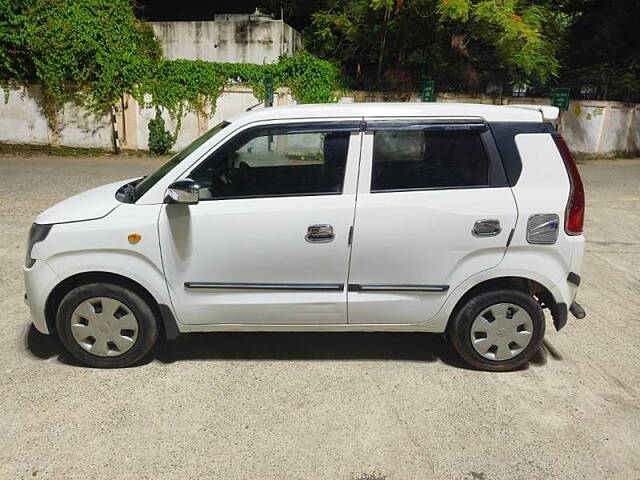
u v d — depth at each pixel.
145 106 15.87
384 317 3.39
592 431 2.92
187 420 2.94
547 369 3.61
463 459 2.68
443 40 17.23
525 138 3.30
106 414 2.97
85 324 3.39
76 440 2.75
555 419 3.03
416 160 3.27
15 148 15.80
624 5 20.06
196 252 3.23
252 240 3.21
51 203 8.42
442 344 3.94
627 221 8.12
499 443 2.80
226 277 3.28
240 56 17.95
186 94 15.83
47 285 3.27
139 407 3.05
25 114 15.77
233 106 16.17
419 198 3.22
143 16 20.83
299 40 20.06
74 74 15.34
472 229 3.23
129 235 3.20
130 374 3.41
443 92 17.34
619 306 4.82
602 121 17.86
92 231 3.20
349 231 3.22
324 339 3.99
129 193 3.51
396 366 3.60
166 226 3.21
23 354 3.62
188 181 3.05
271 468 2.59
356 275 3.30
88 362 3.45
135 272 3.24
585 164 16.28
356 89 17.38
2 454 2.62
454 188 3.26
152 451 2.68
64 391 3.19
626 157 18.64
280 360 3.65
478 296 3.40
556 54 18.23
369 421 2.97
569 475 2.58
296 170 3.27
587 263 6.07
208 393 3.21
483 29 14.98
